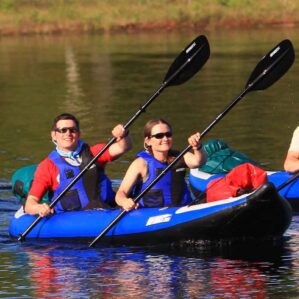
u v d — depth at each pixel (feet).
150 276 63.77
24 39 296.51
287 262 66.23
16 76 200.23
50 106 156.56
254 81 78.54
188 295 59.26
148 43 266.16
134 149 113.50
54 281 63.16
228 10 318.04
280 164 103.35
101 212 74.95
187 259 67.92
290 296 58.44
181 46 251.39
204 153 74.18
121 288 61.16
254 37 269.64
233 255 68.54
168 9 321.11
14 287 61.98
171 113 143.64
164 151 73.77
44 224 75.97
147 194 74.49
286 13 315.17
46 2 337.93
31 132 131.85
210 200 73.10
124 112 146.30
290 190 85.61
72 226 74.84
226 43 255.29
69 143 75.82
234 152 93.50
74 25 317.01
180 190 74.95
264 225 70.59
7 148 119.55
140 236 72.90
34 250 72.38
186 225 71.15
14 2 333.62
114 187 92.94
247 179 71.61
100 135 126.00
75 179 75.31
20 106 157.89
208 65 205.57
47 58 233.76
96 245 73.67
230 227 70.28
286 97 157.48
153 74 193.16
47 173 76.18
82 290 61.00
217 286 60.95
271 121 133.69
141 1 331.77
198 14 317.22
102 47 259.39
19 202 89.51
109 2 333.42
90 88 177.47
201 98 158.61
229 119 136.98
